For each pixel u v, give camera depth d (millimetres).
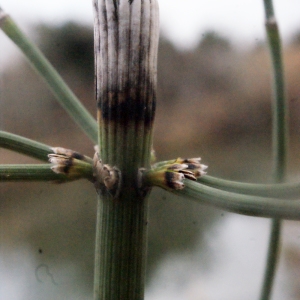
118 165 113
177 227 298
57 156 113
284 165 126
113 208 114
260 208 105
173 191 111
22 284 239
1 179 112
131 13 110
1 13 128
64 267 260
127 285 115
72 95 130
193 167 115
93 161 115
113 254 115
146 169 114
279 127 126
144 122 113
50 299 227
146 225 116
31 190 359
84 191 358
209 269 258
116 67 111
